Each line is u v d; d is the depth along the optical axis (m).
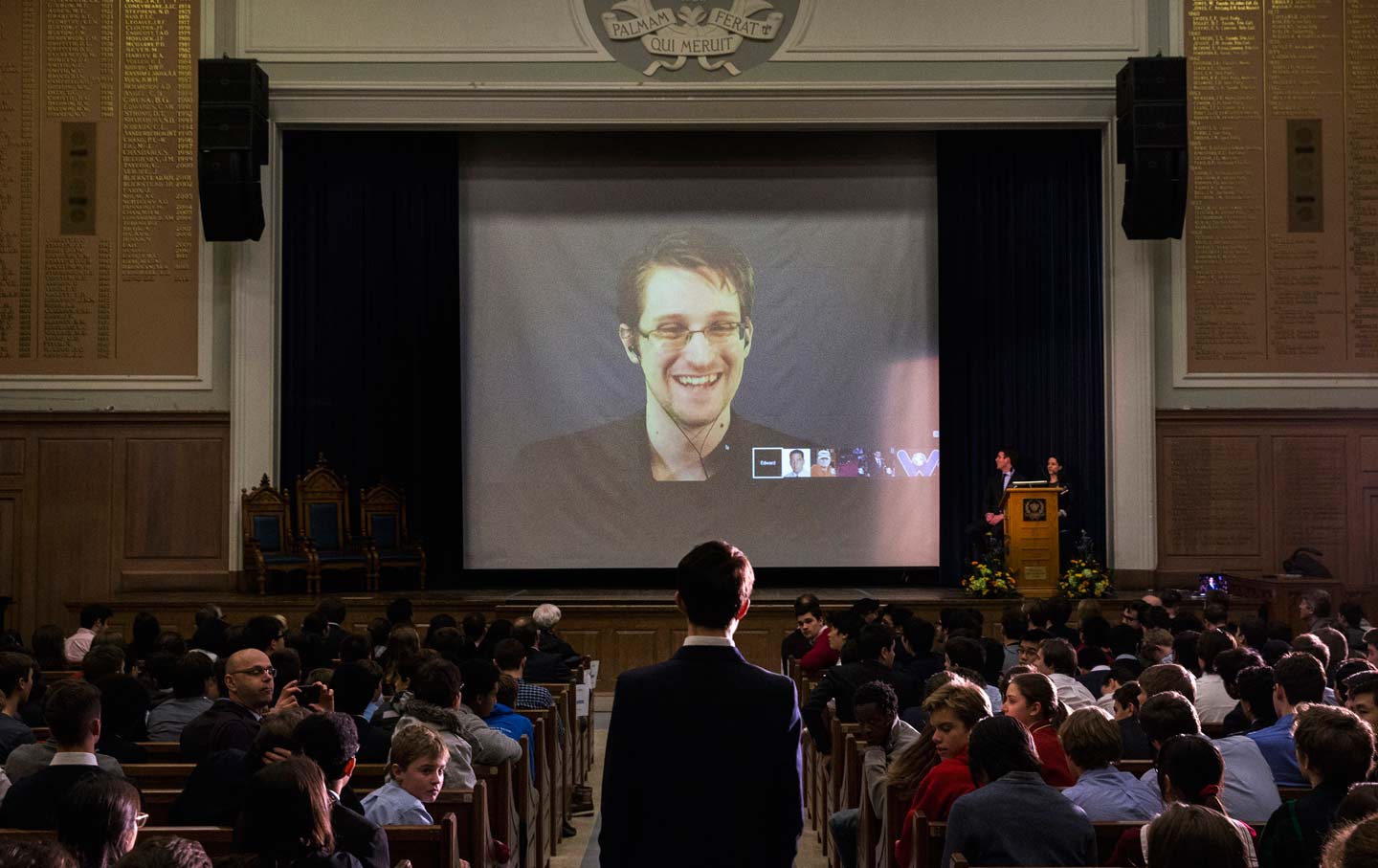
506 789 5.32
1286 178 14.03
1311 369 14.03
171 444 13.84
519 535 14.84
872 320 14.90
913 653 7.64
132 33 13.95
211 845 3.88
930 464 14.84
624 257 14.95
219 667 6.23
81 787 2.89
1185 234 14.07
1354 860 1.92
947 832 3.64
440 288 14.70
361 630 12.94
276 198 14.02
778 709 3.06
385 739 5.27
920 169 14.95
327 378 14.48
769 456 14.88
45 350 13.86
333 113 13.99
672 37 14.12
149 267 13.91
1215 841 2.54
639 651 12.78
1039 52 14.09
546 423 14.88
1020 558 13.38
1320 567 13.01
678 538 14.83
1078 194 14.64
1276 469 13.98
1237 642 8.02
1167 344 14.11
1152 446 13.95
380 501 14.32
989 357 14.70
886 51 14.09
